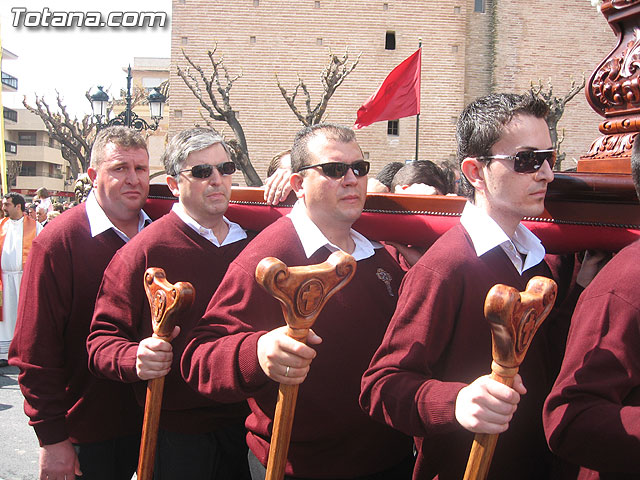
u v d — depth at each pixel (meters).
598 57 22.05
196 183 2.56
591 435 1.45
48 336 2.68
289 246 2.16
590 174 2.02
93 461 2.78
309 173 2.17
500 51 21.77
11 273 8.25
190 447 2.57
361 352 2.14
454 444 1.94
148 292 2.04
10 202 8.30
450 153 21.14
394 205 2.27
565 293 2.28
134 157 2.85
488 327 1.80
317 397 2.12
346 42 20.91
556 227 2.07
